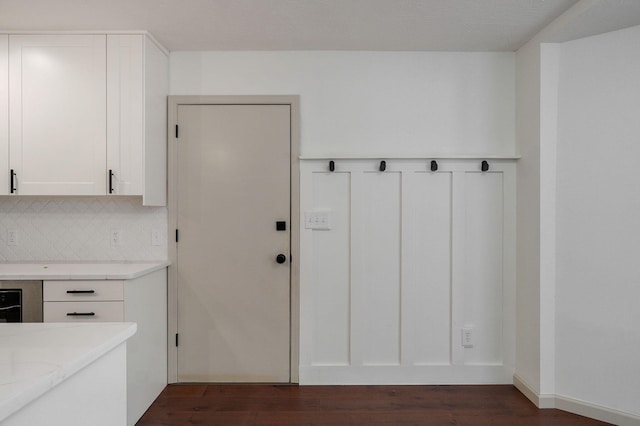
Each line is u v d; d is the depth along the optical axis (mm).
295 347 2812
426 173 2822
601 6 2002
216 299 2820
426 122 2822
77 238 2805
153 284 2584
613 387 2273
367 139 2834
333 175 2820
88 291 2211
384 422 2297
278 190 2816
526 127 2658
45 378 775
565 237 2434
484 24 2410
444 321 2824
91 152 2484
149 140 2549
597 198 2326
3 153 2480
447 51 2832
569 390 2422
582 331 2375
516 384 2748
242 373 2820
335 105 2828
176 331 2814
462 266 2816
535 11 2240
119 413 1122
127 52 2484
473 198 2814
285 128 2820
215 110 2816
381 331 2826
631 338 2219
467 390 2715
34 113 2479
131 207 2820
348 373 2814
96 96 2484
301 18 2350
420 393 2672
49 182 2484
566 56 2436
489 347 2820
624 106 2242
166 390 2723
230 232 2816
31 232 2791
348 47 2781
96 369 1000
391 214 2822
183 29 2492
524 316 2674
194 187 2816
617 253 2262
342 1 2152
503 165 2799
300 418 2344
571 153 2412
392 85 2822
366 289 2822
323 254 2828
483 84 2811
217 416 2369
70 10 2238
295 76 2826
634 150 2211
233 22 2400
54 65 2475
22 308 2221
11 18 2328
